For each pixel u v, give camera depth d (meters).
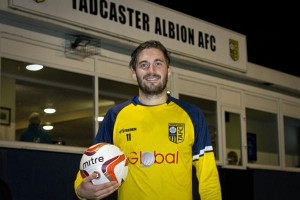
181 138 2.70
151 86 2.72
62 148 6.36
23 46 6.09
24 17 5.90
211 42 8.51
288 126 11.11
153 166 2.64
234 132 9.48
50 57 6.37
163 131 2.70
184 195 2.66
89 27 6.49
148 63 2.72
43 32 6.31
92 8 6.54
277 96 10.68
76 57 6.66
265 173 9.71
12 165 5.75
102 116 6.96
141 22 7.21
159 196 2.62
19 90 6.04
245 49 9.32
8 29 5.95
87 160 2.57
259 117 10.22
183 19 7.97
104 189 2.50
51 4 6.08
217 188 2.72
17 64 6.05
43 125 6.23
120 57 7.28
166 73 2.77
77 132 6.61
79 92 6.70
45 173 6.08
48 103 6.32
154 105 2.78
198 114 2.78
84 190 2.51
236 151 9.48
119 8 6.90
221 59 8.70
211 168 2.72
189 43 8.05
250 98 9.93
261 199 9.45
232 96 9.45
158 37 7.48
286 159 10.91
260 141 10.16
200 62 8.29
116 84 7.22
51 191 6.11
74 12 6.33
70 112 6.57
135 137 2.70
